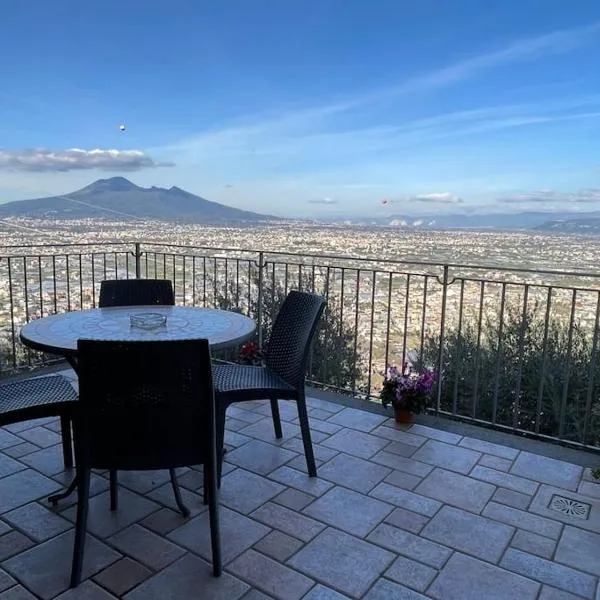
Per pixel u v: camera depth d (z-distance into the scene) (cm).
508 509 220
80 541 168
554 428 334
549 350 338
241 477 244
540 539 199
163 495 227
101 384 162
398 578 175
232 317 263
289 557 185
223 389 232
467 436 293
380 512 216
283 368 259
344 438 289
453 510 218
